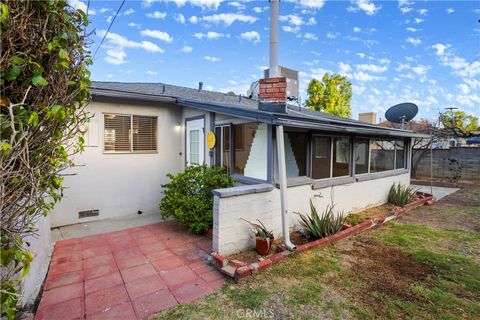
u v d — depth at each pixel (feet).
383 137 23.11
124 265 11.88
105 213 19.16
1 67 4.34
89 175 18.47
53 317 8.30
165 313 8.55
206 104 16.93
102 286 10.14
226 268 11.06
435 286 10.20
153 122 21.21
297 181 15.49
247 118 13.80
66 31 5.53
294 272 11.10
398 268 11.59
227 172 17.17
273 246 13.47
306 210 16.19
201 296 9.48
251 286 10.09
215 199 12.35
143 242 14.60
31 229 5.89
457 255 12.96
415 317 8.43
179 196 15.84
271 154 14.01
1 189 4.37
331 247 13.71
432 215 20.35
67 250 13.51
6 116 4.49
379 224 17.65
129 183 20.11
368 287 10.08
